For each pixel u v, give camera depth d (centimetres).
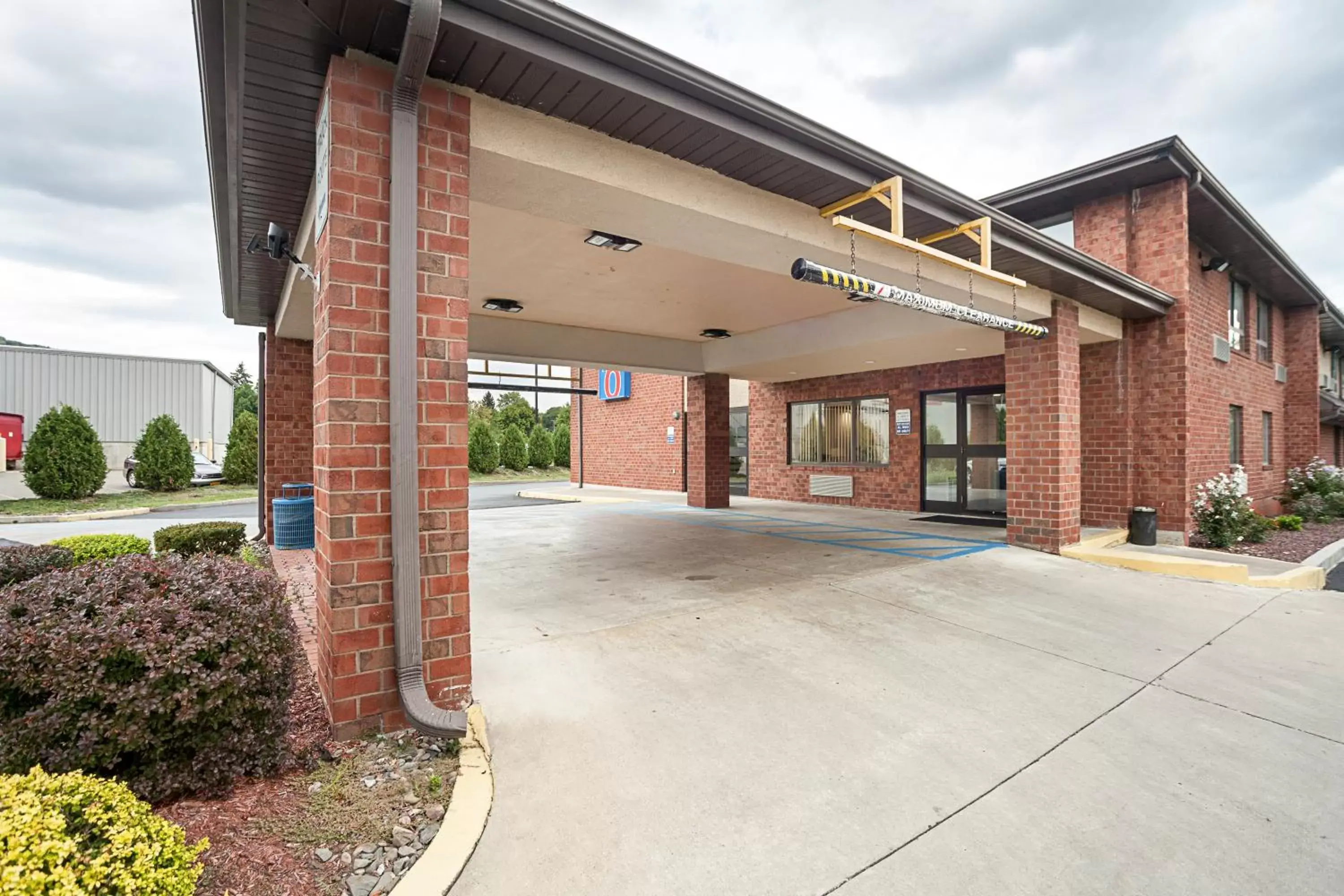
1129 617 494
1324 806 242
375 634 282
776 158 403
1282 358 1378
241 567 266
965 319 557
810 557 738
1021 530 782
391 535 283
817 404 1430
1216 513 859
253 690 228
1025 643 427
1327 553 822
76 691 195
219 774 218
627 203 403
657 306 912
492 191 384
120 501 1575
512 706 313
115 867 129
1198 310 916
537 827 216
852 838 214
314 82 299
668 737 285
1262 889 194
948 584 591
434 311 301
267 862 188
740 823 221
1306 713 327
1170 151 789
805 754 272
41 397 2241
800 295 843
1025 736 294
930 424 1230
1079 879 196
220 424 3072
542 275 739
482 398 5062
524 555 766
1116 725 308
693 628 448
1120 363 882
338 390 275
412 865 191
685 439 1759
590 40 297
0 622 207
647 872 194
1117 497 885
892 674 366
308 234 428
